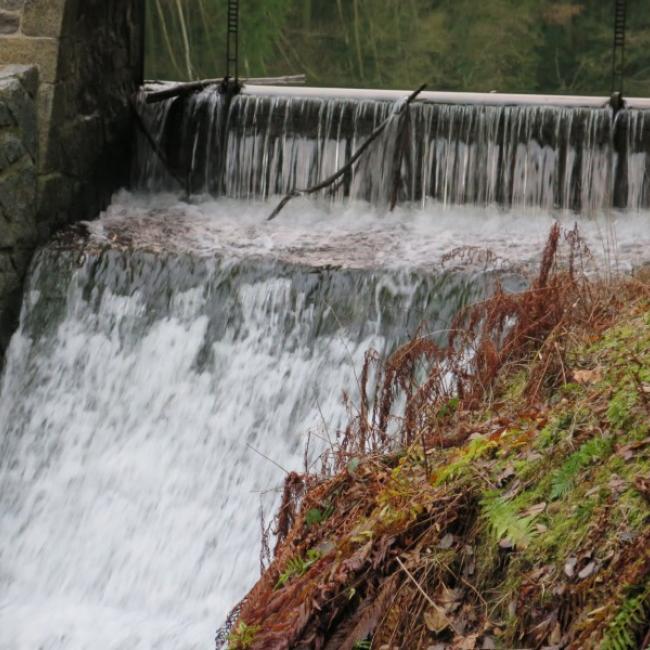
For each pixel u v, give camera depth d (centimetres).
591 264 951
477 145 1153
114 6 1197
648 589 390
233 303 981
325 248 1045
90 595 877
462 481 484
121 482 936
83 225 1128
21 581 899
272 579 506
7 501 964
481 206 1156
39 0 1078
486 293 910
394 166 1162
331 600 462
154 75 2753
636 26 2747
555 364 587
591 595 405
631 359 527
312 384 927
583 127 1130
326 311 948
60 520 933
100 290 1030
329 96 1214
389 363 631
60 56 1085
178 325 994
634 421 472
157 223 1141
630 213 1124
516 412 560
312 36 2858
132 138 1243
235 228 1123
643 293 679
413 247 1052
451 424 582
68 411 995
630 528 414
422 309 923
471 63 2833
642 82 2748
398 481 513
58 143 1099
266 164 1202
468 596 445
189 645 795
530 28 2802
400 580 462
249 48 2784
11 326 1044
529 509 454
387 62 2870
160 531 897
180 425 952
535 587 423
